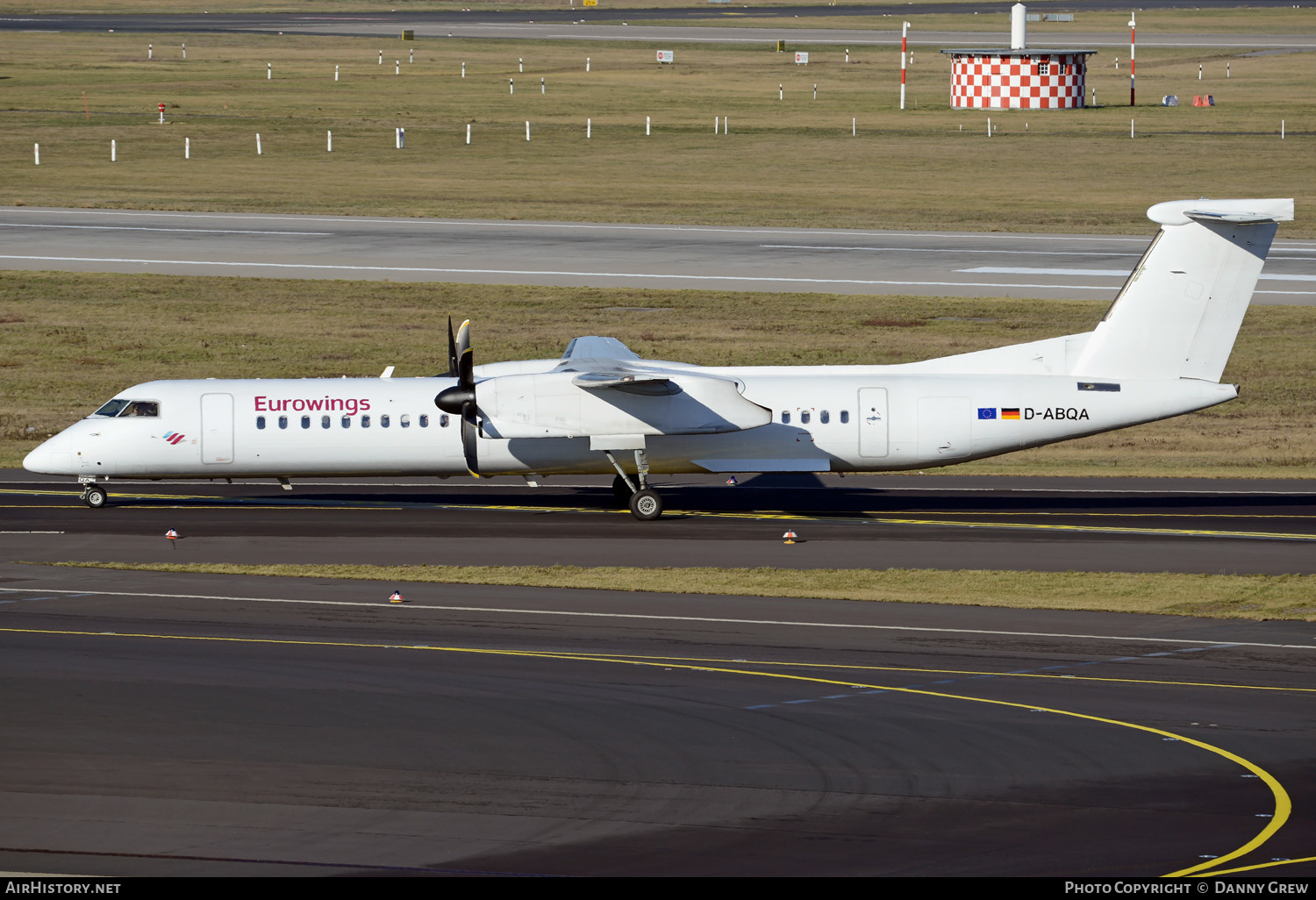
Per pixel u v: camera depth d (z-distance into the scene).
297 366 186.50
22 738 65.69
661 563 106.44
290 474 127.12
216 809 57.56
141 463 125.19
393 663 78.31
